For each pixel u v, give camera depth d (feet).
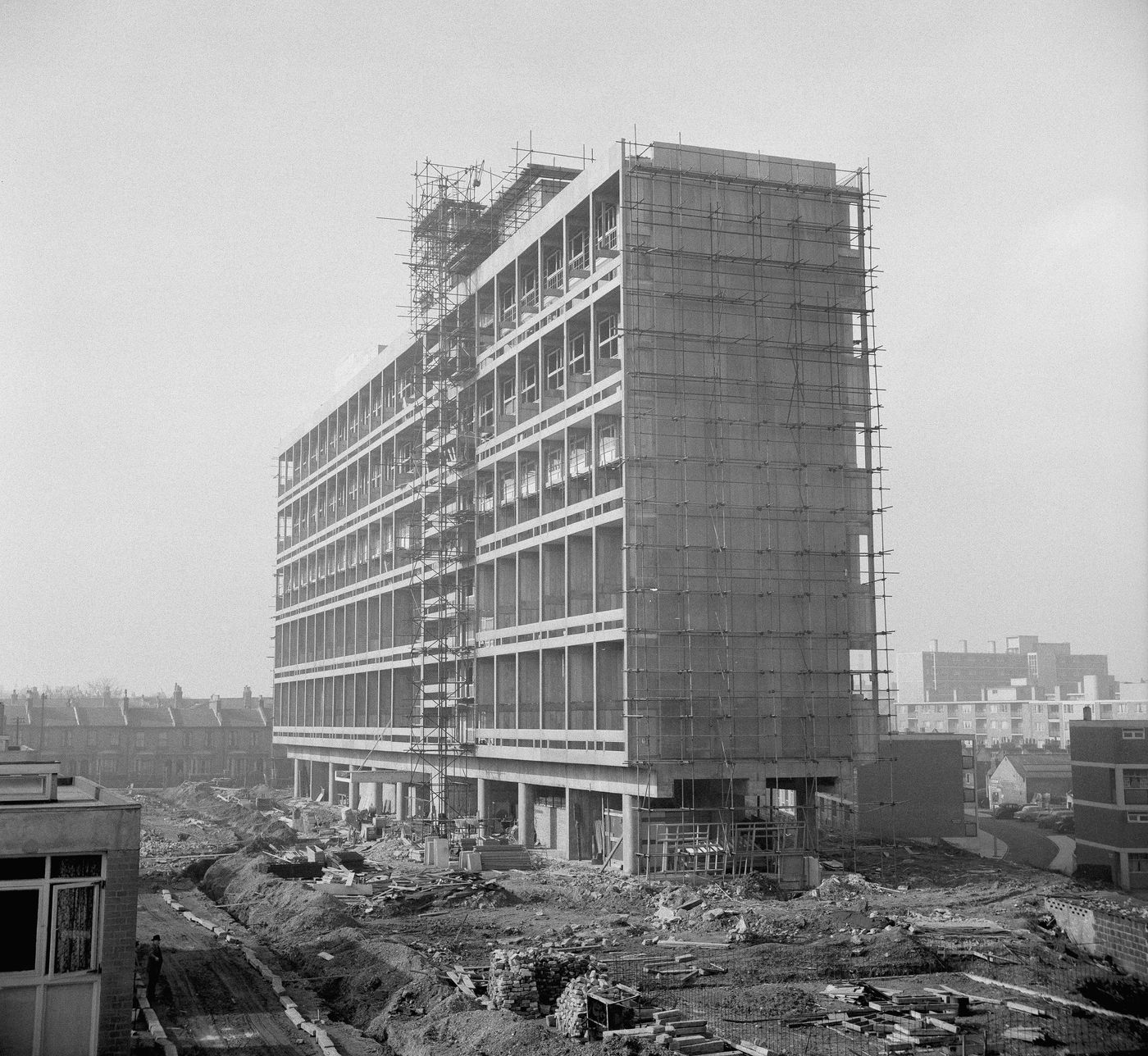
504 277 233.14
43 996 71.92
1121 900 156.87
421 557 255.29
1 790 78.23
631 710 169.37
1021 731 509.76
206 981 105.81
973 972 107.96
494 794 232.32
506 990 92.53
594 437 186.50
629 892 154.61
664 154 181.88
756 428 181.27
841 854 200.13
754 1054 81.66
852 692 181.16
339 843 238.27
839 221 191.11
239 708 486.79
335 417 351.67
